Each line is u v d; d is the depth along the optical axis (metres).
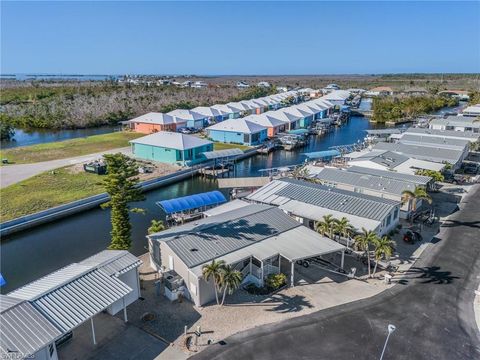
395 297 27.89
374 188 44.72
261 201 41.28
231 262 27.81
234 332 24.08
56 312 21.20
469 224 40.97
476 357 22.17
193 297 27.08
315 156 67.38
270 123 91.56
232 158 69.88
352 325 24.80
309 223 38.50
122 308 25.02
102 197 48.50
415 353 22.44
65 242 39.31
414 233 37.12
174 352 22.41
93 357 21.98
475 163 63.94
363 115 132.88
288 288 29.08
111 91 151.88
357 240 30.89
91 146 79.88
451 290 28.83
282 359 21.86
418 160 57.28
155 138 71.19
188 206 43.31
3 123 96.50
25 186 52.91
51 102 126.00
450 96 169.00
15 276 33.03
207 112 111.25
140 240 39.22
